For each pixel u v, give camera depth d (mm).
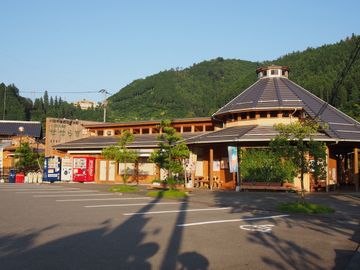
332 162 28938
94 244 8680
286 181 25109
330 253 8445
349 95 46312
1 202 17016
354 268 7203
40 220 11945
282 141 16641
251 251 8438
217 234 10297
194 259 7598
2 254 7586
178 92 103875
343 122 28281
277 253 8320
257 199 20484
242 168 26328
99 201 18219
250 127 27516
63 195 21156
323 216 14539
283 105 27781
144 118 89812
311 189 25594
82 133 43125
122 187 24984
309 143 16469
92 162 34656
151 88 112562
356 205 18203
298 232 10992
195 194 23172
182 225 11602
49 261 7125
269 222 12742
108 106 109062
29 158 37281
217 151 29406
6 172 41875
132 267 6883
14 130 56469
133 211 14680
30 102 97875
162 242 9078
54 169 34500
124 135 25672
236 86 67750
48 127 41125
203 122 33094
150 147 30953
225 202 18969
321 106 29109
